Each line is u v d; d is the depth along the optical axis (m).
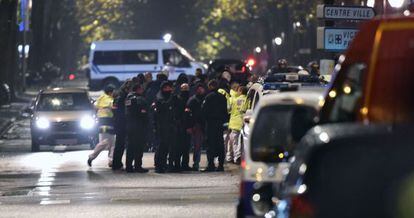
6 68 121.19
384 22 21.48
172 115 52.84
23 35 152.38
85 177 50.66
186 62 125.38
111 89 55.81
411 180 16.48
